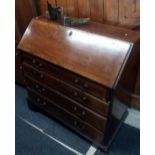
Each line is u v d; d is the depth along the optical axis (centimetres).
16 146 175
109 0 154
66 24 156
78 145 173
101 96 133
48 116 202
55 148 172
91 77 129
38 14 194
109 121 145
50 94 172
